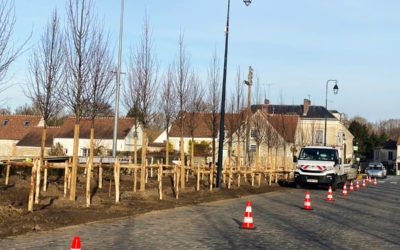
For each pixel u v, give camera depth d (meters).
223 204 17.56
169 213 14.32
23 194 15.48
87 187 14.32
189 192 20.44
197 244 9.55
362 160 100.50
